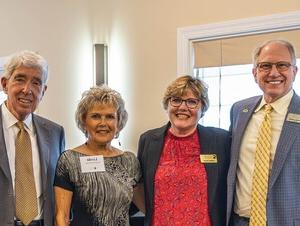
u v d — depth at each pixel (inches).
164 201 87.9
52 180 88.5
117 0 142.3
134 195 91.6
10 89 83.7
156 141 93.4
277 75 82.8
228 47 122.5
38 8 157.6
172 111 91.0
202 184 87.3
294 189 79.8
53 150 91.3
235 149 88.0
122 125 90.2
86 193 82.8
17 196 82.7
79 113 87.8
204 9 124.8
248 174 85.7
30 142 87.3
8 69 83.6
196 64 128.1
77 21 150.3
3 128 84.5
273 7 113.9
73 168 84.0
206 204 86.5
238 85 124.4
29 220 82.7
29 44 159.6
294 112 82.9
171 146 91.9
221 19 122.0
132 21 139.0
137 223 101.0
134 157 91.0
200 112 91.9
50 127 93.4
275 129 84.3
